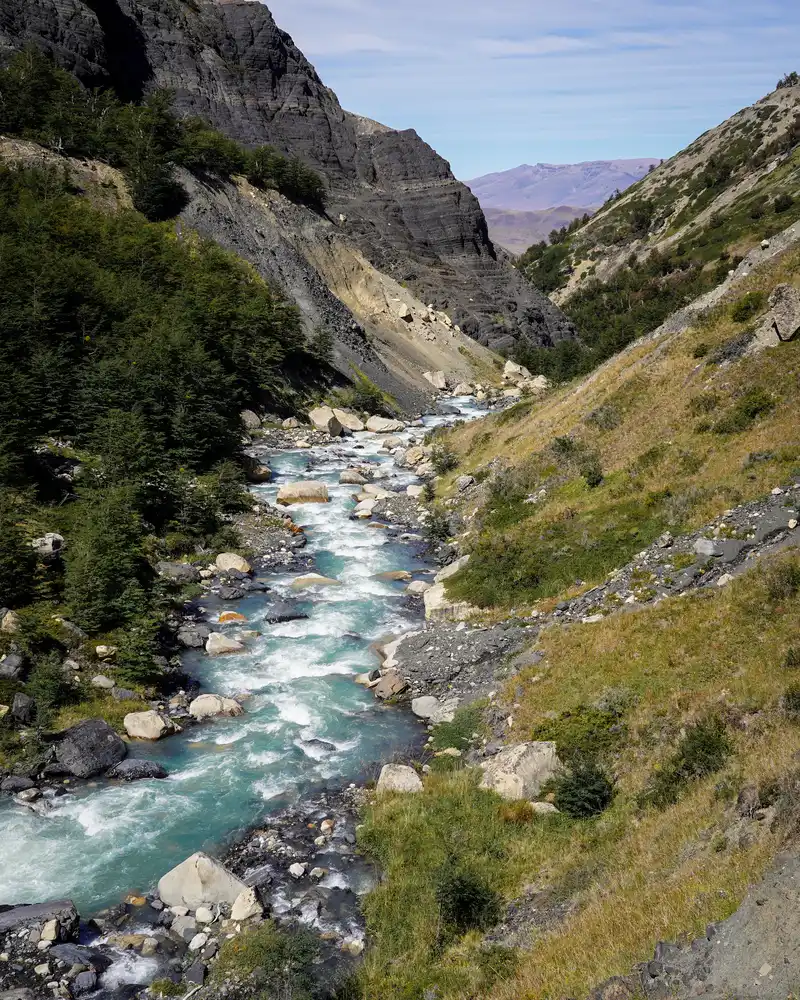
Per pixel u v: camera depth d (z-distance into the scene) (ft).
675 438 129.80
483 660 95.45
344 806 71.92
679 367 148.56
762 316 142.72
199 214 315.17
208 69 487.61
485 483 160.97
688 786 60.08
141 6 464.65
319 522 162.40
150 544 131.95
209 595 121.80
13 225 227.40
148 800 72.43
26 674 85.87
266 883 61.31
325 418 251.80
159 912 58.65
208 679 96.73
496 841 63.21
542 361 434.30
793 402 119.75
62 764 75.51
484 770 73.36
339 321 328.49
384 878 61.57
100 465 141.28
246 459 189.88
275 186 400.88
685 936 41.42
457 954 52.24
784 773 51.47
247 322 245.65
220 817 70.23
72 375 167.22
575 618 96.32
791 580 79.61
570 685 80.43
